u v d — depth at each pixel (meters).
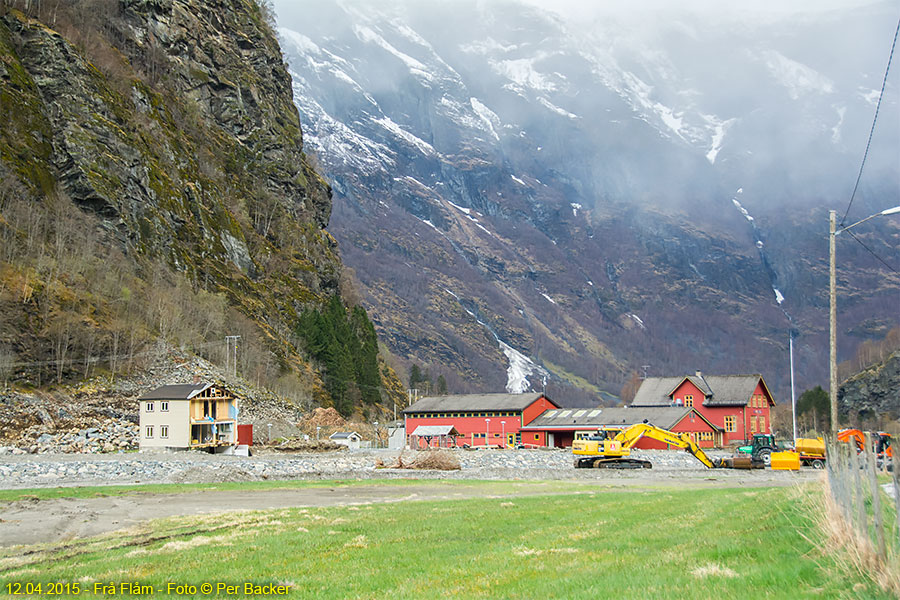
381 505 38.47
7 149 103.25
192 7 163.50
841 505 19.45
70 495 44.62
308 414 117.38
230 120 161.00
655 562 20.03
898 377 167.88
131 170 119.12
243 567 21.98
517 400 119.88
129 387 91.38
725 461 76.88
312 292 156.75
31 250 97.38
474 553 23.42
